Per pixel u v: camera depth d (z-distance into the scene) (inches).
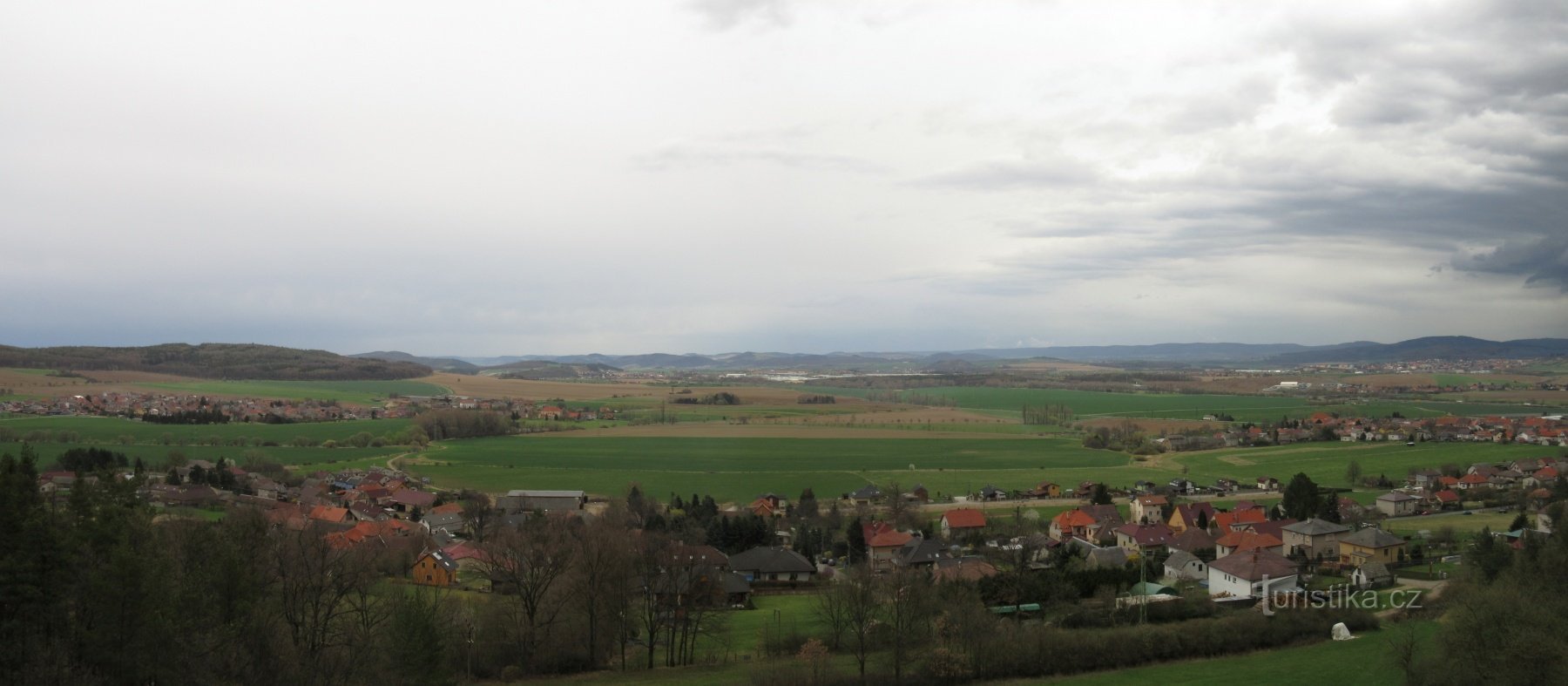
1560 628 2583.7
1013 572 4303.6
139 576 2454.5
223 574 2743.6
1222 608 3875.5
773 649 3538.4
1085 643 3297.2
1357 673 2915.8
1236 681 2962.6
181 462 7736.2
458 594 4065.0
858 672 3164.4
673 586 3604.8
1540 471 7652.6
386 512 6756.9
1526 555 3528.5
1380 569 4534.9
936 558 5113.2
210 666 2549.2
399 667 2736.2
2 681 2268.7
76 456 7234.3
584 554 3570.4
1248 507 6505.9
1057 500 7652.6
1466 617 2672.2
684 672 3329.2
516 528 5359.3
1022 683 3125.0
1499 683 2471.7
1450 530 5334.6
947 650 3211.1
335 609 3358.8
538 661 3358.8
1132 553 5565.9
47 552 2484.0
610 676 3284.9
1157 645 3339.1
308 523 4188.0
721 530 5871.1
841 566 5452.8
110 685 2386.8
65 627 2497.5
